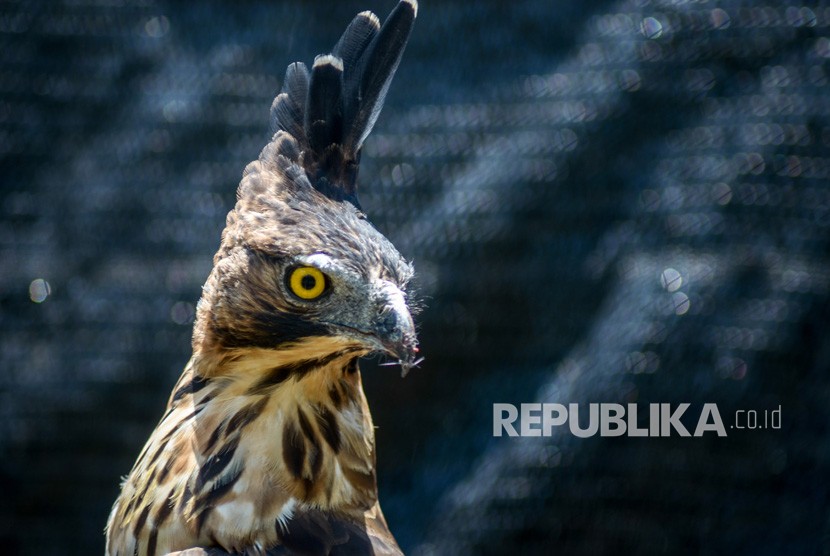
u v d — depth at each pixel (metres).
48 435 12.60
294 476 5.85
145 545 5.86
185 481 5.82
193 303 12.43
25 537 12.77
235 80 12.71
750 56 11.93
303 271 5.64
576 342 12.04
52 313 12.58
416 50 12.62
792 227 11.50
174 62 12.88
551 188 12.12
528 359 12.16
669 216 11.82
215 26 12.91
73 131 12.88
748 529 11.27
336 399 6.01
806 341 11.25
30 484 12.69
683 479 11.45
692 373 11.39
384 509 12.38
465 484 12.11
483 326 12.20
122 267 12.56
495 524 11.87
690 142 11.90
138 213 12.61
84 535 12.76
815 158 11.59
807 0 11.95
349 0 12.67
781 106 11.73
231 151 12.60
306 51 12.65
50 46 13.03
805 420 11.23
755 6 11.98
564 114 12.18
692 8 12.12
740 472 11.30
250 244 5.72
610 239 11.99
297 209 5.76
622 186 12.04
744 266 11.48
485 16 12.58
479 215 12.15
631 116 12.08
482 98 12.45
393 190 12.31
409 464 12.48
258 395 5.88
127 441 12.56
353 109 6.07
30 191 12.79
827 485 11.13
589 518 11.67
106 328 12.49
